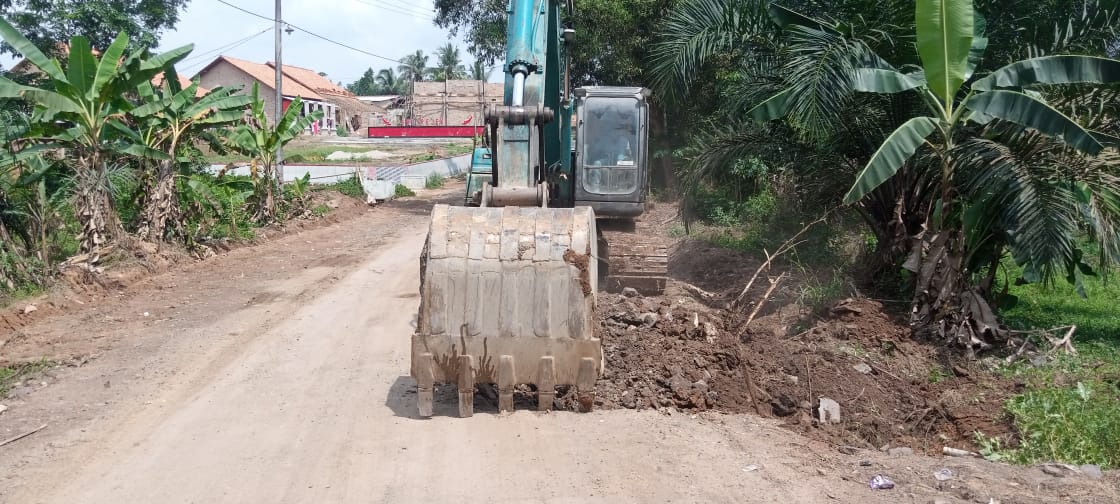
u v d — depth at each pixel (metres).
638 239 11.66
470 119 71.31
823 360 8.60
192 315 11.14
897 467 6.17
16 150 14.90
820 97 8.98
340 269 14.91
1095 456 6.43
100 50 25.89
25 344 9.67
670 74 11.41
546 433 6.68
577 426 6.84
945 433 7.42
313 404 7.52
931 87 9.04
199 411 7.36
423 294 6.95
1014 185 8.34
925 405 7.94
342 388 8.00
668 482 5.75
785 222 15.70
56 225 14.39
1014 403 7.53
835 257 12.95
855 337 9.34
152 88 16.45
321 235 20.19
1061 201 8.20
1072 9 10.13
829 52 9.11
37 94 12.98
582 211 7.23
